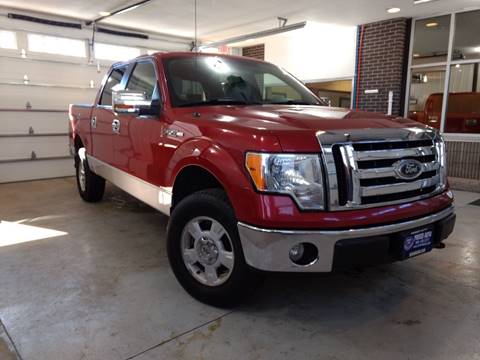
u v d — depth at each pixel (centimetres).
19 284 282
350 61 910
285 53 1072
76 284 282
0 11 739
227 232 226
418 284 288
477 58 728
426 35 793
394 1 692
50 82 805
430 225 233
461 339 219
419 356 203
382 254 210
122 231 408
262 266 204
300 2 704
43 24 789
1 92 742
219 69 336
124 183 368
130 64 385
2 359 197
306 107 296
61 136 820
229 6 738
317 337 219
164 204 289
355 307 253
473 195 635
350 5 723
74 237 388
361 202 207
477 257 344
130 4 738
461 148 756
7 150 755
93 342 212
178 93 302
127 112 297
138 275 298
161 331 222
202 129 245
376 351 207
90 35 861
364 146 211
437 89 791
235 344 212
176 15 809
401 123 244
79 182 542
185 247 257
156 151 294
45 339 214
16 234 398
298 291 274
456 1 686
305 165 200
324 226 199
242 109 274
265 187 200
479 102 733
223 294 236
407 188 224
